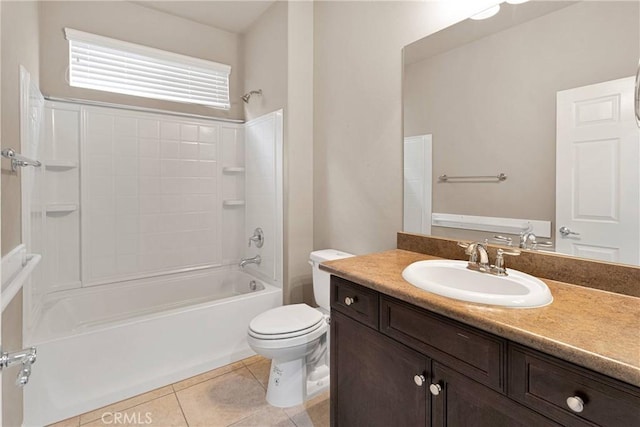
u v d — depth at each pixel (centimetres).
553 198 127
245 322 233
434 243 167
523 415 81
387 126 193
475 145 151
